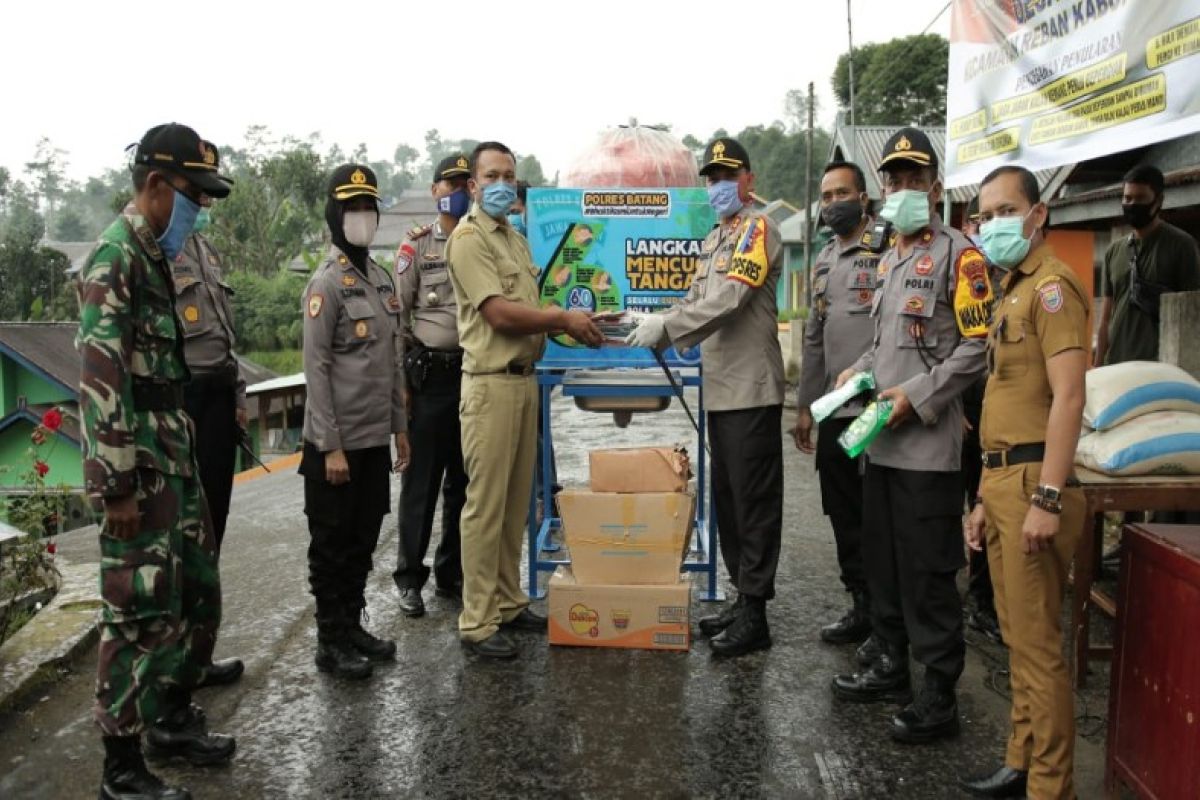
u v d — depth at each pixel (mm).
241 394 3887
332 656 3670
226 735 3148
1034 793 2629
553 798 2766
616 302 4398
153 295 2717
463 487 4598
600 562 3939
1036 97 4664
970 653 3924
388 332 3754
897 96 34719
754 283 3598
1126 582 2602
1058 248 12047
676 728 3207
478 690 3525
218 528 3854
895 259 3254
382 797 2781
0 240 53781
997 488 2682
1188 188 6496
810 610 4430
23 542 4141
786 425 11141
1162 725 2402
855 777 2883
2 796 2840
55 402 16828
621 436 10086
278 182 40375
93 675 3758
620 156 4691
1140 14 3887
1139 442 3355
